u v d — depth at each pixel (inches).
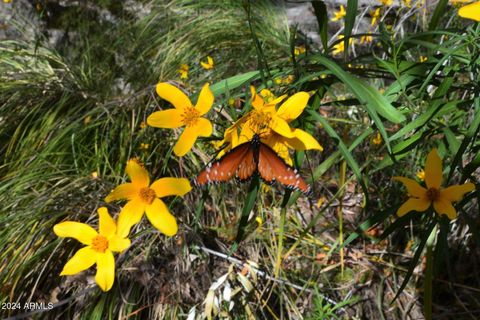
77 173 19.3
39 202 17.6
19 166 20.0
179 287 16.5
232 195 19.3
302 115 9.9
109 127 21.8
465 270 17.1
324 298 16.8
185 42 25.5
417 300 17.0
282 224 11.8
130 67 26.4
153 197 9.4
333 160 10.5
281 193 19.3
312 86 10.5
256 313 16.5
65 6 27.8
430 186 8.7
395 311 16.8
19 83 23.7
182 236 17.1
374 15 22.8
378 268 17.6
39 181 18.7
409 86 10.9
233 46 25.5
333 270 17.8
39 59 25.5
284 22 27.5
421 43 9.9
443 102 10.0
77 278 16.3
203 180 8.1
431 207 9.0
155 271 16.6
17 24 27.4
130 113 22.1
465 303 16.5
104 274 9.9
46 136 21.4
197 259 17.4
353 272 17.7
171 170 20.0
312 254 18.0
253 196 9.7
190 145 8.9
